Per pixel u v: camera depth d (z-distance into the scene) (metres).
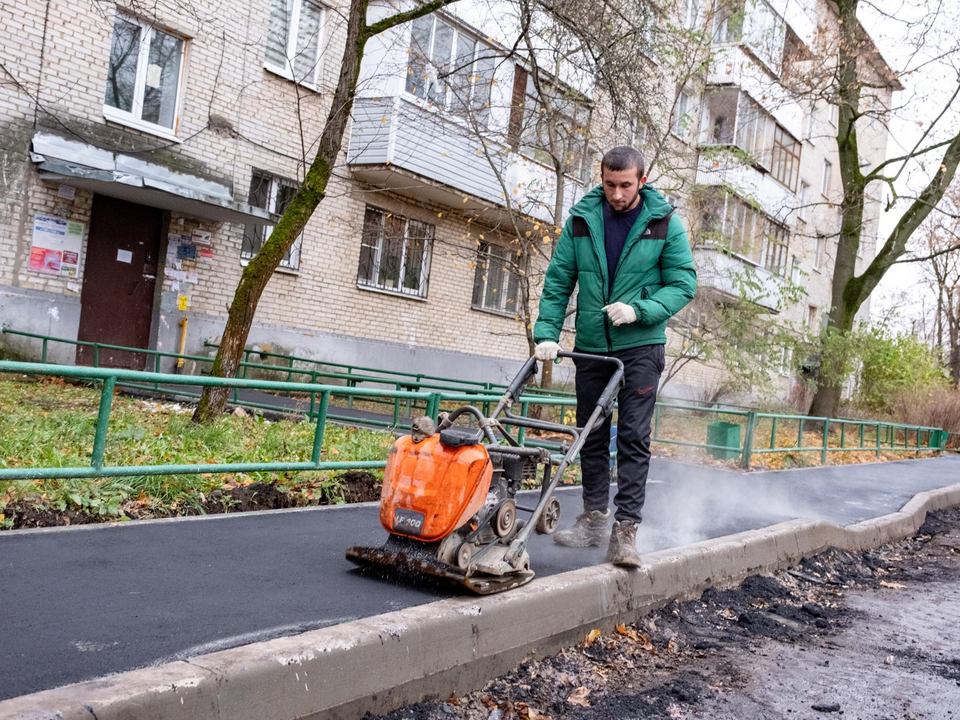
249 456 7.21
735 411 12.63
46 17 12.68
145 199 13.98
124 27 13.75
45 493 5.25
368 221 17.97
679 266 4.74
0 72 12.21
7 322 12.62
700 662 4.26
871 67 21.42
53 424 7.26
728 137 21.75
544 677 3.85
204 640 3.12
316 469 6.45
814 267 33.44
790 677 4.13
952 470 16.70
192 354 15.28
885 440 23.34
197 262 15.27
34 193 12.82
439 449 3.85
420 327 19.28
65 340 11.95
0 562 3.99
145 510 5.60
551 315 4.97
